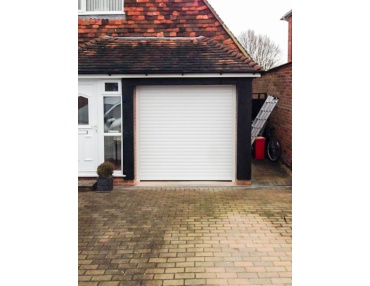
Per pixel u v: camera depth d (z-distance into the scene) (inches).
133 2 436.1
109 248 240.1
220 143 401.1
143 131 401.1
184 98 397.7
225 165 403.2
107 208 323.0
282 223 284.7
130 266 215.8
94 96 394.6
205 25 431.2
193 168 403.5
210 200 346.0
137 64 384.5
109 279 201.0
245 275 204.5
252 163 514.3
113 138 400.5
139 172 404.5
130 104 391.2
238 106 390.9
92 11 437.1
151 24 434.0
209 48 407.5
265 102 545.0
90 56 396.8
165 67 378.6
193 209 319.3
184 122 399.5
